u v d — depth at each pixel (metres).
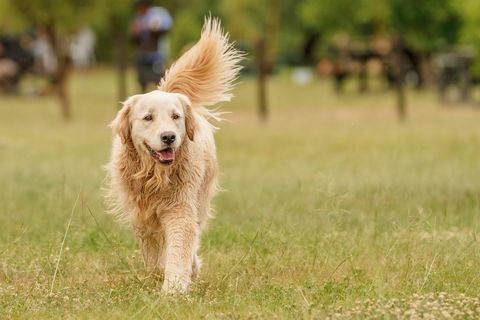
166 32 25.70
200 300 8.29
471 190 14.77
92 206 12.66
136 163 9.37
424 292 8.68
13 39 43.12
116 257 10.27
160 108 9.12
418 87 45.47
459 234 11.22
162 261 9.76
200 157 9.48
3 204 13.45
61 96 31.66
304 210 12.60
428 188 14.82
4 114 33.31
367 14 45.06
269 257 10.16
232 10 52.34
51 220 12.12
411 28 44.28
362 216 12.21
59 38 32.59
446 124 28.84
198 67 10.48
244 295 8.69
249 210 13.09
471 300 8.05
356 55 43.53
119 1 31.20
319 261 10.02
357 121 30.67
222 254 10.49
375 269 9.62
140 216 9.44
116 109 35.91
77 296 8.73
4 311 8.20
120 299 8.60
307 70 58.62
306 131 26.78
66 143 23.12
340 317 7.53
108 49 67.94
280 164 19.36
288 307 8.10
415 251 10.18
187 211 9.30
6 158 19.77
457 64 36.56
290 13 59.72
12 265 9.91
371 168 17.97
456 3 32.88
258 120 31.39
